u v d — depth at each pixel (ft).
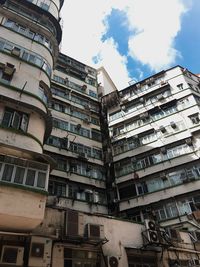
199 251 50.11
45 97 49.90
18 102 41.37
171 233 48.21
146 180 75.15
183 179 69.36
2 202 29.84
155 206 69.00
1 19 54.29
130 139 86.74
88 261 36.78
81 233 35.88
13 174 32.78
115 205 75.61
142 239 43.93
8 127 38.50
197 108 80.12
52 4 71.46
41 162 36.24
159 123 84.17
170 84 91.86
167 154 76.48
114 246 39.91
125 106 96.94
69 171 74.23
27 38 54.80
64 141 79.92
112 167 84.53
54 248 34.19
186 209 64.34
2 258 29.32
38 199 32.63
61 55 107.04
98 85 114.83
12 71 45.29
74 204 68.18
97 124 96.17
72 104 93.50
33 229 33.06
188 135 75.82
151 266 42.96
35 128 42.16
